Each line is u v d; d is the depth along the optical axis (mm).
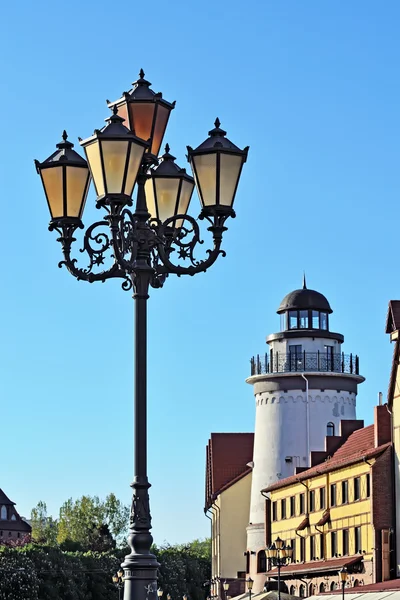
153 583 14648
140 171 15633
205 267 16000
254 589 95688
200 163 15555
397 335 67500
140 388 15086
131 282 15594
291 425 96938
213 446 116688
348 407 98125
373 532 68438
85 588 120312
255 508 97875
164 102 15961
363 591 60188
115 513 197625
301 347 98000
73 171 15445
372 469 69062
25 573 108062
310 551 82500
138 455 14945
